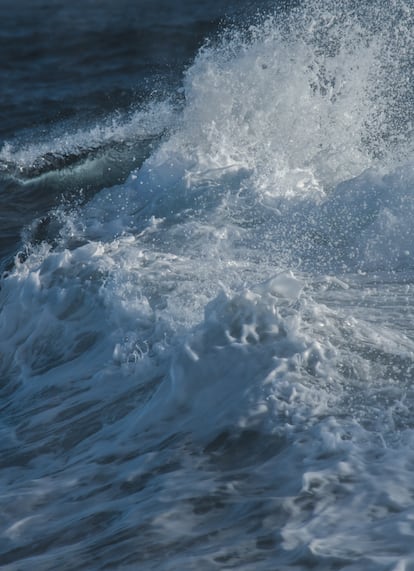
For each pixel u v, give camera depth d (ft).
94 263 62.23
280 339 44.96
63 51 204.95
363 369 43.57
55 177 102.53
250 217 73.41
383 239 64.08
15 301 62.08
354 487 34.76
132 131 116.88
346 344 45.83
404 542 30.83
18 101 149.07
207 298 54.75
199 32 221.25
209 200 77.25
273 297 46.70
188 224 73.26
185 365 44.65
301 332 46.32
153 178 88.53
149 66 181.47
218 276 59.57
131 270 60.80
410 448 36.94
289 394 41.65
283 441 39.01
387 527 31.91
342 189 71.41
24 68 185.16
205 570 31.12
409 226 64.44
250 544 32.35
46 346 57.16
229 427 40.68
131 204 85.35
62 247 77.05
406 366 43.80
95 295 58.90
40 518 37.76
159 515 35.35
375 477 35.22
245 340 45.14
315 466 36.68
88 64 186.70
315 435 38.75
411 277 58.95
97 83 162.91
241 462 38.60
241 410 41.34
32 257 72.64
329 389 41.96
